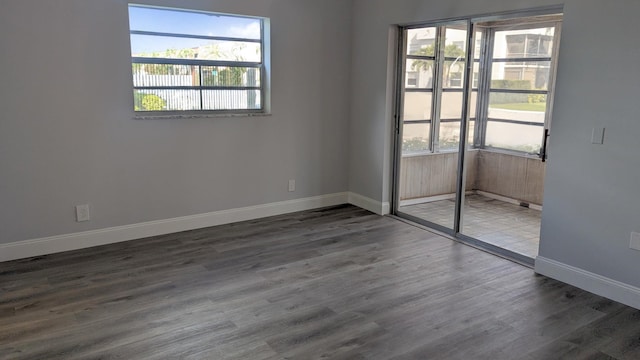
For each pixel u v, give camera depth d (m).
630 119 3.06
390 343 2.72
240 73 4.84
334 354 2.61
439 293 3.36
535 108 4.05
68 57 3.88
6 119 3.72
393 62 4.96
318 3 5.06
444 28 4.43
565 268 3.53
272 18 4.80
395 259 3.99
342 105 5.48
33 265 3.79
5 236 3.86
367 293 3.35
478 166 4.54
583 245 3.41
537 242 4.22
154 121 4.35
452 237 4.55
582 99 3.30
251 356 2.58
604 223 3.28
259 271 3.72
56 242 4.07
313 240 4.45
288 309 3.11
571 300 3.26
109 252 4.09
